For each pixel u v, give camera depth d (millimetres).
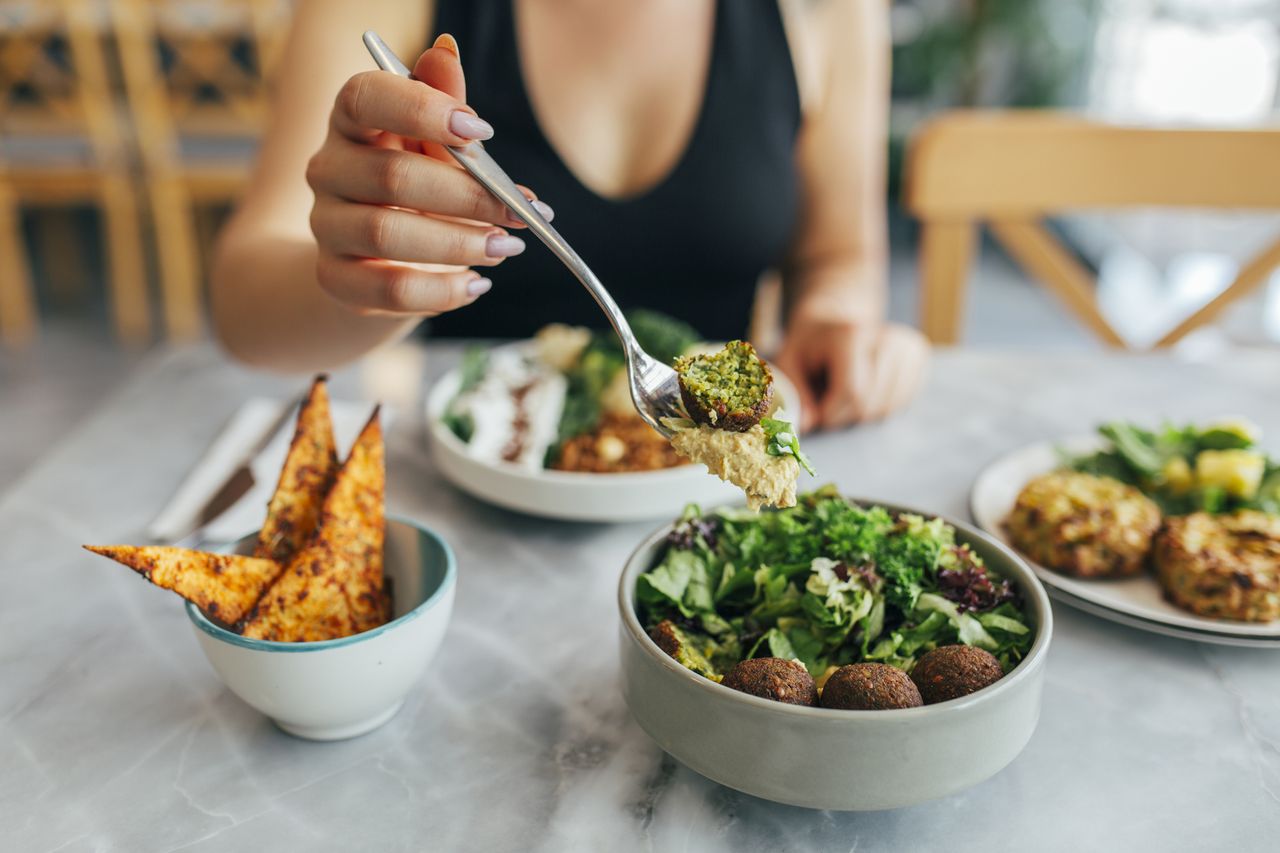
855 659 669
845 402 1175
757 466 641
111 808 639
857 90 1657
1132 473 1002
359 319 972
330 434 777
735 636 692
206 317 3934
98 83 3453
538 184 1480
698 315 1640
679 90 1521
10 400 3244
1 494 2592
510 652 799
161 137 3572
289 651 621
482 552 948
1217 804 638
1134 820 626
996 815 631
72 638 819
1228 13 3453
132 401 1293
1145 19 3939
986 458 1126
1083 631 828
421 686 760
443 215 702
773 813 634
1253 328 3266
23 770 673
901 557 700
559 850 605
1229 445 969
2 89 3633
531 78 1470
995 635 659
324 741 699
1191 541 836
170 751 691
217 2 3555
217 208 4109
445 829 622
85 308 4062
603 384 1159
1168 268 3916
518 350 1305
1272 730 707
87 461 1131
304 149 1202
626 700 651
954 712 553
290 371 1160
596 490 944
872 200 1675
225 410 1267
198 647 810
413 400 1277
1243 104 3436
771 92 1530
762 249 1589
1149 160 1557
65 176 3590
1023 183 1595
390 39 1350
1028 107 4570
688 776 668
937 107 4734
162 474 1101
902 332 1354
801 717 552
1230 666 780
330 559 689
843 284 1567
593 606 862
